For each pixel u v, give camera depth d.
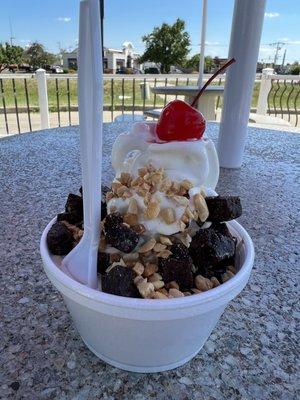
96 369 0.17
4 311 0.21
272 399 0.16
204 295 0.14
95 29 0.13
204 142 0.20
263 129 0.85
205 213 0.17
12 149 0.61
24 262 0.27
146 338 0.15
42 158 0.56
